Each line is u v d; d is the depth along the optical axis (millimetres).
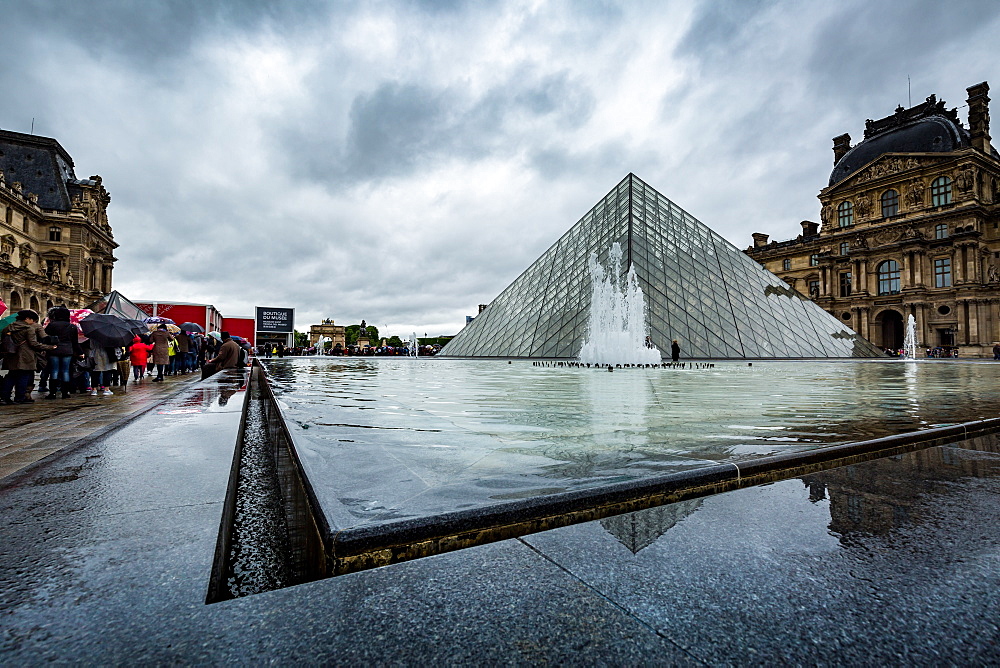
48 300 76875
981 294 61031
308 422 5750
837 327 41688
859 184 73938
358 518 2330
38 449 4711
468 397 9211
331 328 142375
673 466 3551
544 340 34125
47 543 2049
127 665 1330
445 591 1901
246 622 1622
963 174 62781
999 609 1769
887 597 1843
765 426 5727
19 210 76500
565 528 2555
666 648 1527
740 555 2215
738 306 34781
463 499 2699
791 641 1570
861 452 4367
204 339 26672
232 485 3066
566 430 5359
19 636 1419
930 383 13766
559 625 1663
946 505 2918
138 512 2436
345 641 1537
